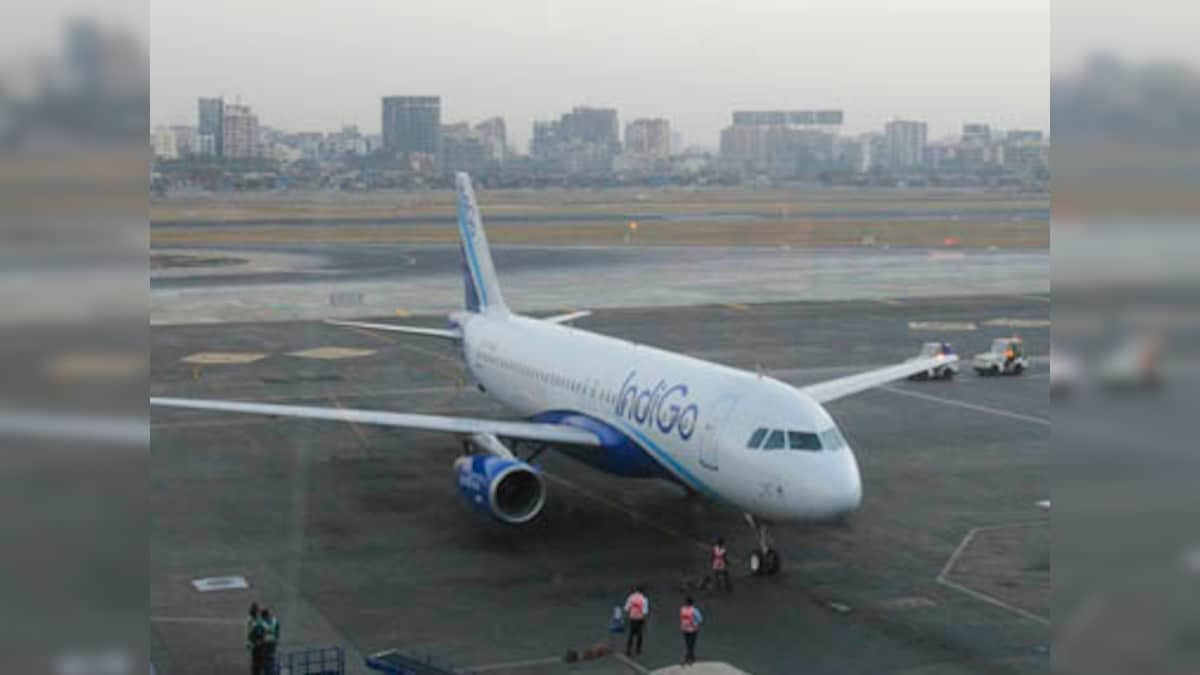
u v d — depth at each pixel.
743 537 41.22
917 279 132.50
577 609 34.09
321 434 58.72
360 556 39.12
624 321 99.56
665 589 35.84
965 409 64.94
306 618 33.34
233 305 109.88
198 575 37.16
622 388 43.38
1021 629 32.59
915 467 52.03
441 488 48.38
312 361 80.69
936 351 75.75
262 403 66.00
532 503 40.47
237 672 29.52
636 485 48.03
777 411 36.22
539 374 50.03
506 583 36.38
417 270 140.12
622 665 30.05
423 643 31.47
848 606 34.44
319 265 146.00
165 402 45.97
